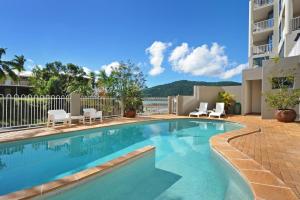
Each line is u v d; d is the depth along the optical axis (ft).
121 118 45.88
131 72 49.62
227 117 48.70
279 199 10.09
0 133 26.94
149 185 14.92
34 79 83.15
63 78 89.76
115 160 16.24
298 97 37.04
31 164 19.07
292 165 15.24
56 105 35.58
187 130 36.78
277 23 65.82
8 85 90.43
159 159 20.85
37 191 11.09
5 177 16.10
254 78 50.24
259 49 74.59
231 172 15.96
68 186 12.30
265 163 15.69
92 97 42.09
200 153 22.82
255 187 11.41
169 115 53.98
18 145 24.13
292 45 48.14
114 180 15.33
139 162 18.12
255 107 56.90
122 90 48.39
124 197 13.20
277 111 39.45
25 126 30.78
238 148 20.06
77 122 37.42
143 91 51.24
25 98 31.09
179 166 18.83
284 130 30.27
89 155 22.13
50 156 21.45
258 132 28.81
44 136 26.35
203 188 14.29
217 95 59.98
